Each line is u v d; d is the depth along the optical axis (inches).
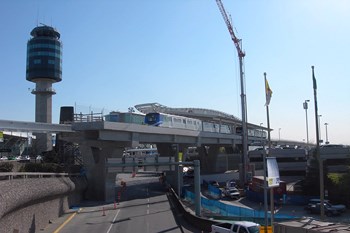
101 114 2518.5
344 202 2341.3
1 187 995.3
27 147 4773.6
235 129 4709.6
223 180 4033.0
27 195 1158.3
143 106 5871.1
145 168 1934.1
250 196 2726.4
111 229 1445.6
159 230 1427.2
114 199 2413.9
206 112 7027.6
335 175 2610.7
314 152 3132.4
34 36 5585.6
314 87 1393.9
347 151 3267.7
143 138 2684.5
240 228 999.6
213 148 4827.8
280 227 817.5
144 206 2139.5
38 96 5502.0
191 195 2370.8
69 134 2496.3
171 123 3063.5
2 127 2033.7
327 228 749.3
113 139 2364.7
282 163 4035.4
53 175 1822.1
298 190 2901.1
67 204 1952.5
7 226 1026.7
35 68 5413.4
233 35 4306.1
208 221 1353.3
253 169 3708.2
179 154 2753.4
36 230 1349.7
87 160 2472.9
